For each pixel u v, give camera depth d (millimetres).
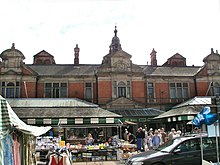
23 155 11195
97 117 25812
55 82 36094
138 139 21484
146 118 32312
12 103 29938
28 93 34812
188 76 38312
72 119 25688
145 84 37281
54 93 35812
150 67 40562
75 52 43781
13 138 9047
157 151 12398
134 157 12180
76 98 33500
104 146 19297
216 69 38594
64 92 36000
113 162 18594
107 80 35844
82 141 25125
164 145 12844
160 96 37219
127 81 36156
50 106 28609
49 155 12867
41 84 35781
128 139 23766
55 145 17297
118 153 19359
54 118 25609
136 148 19906
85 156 19094
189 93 37906
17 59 35406
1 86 34531
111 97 35375
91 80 36531
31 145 13023
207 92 37656
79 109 27984
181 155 11828
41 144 17594
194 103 29984
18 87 34781
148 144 19594
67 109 27922
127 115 32156
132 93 35938
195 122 10844
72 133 30922
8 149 8242
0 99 7586
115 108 34469
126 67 36438
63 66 39188
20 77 35000
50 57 43875
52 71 37438
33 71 35406
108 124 25859
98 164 17859
